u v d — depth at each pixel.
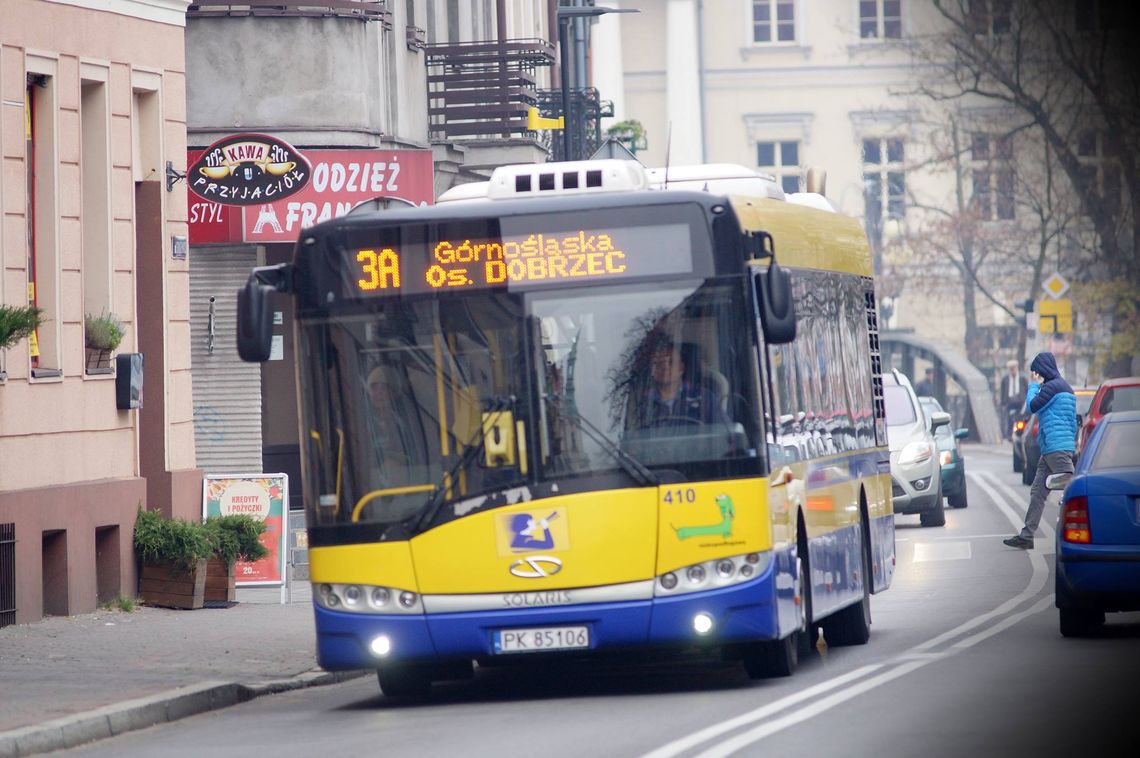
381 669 44.78
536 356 41.69
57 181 63.62
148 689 44.88
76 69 64.94
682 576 41.03
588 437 41.38
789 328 41.09
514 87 111.62
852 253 56.25
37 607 61.00
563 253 41.97
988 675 42.69
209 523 67.94
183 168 71.56
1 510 59.00
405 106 104.56
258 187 77.06
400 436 41.88
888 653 49.41
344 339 42.34
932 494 97.50
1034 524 81.81
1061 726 34.97
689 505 41.09
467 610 41.31
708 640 40.97
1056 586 49.72
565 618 41.06
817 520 47.12
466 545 41.28
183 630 59.66
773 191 50.56
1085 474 49.41
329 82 91.31
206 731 40.78
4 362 60.22
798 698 39.97
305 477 42.47
